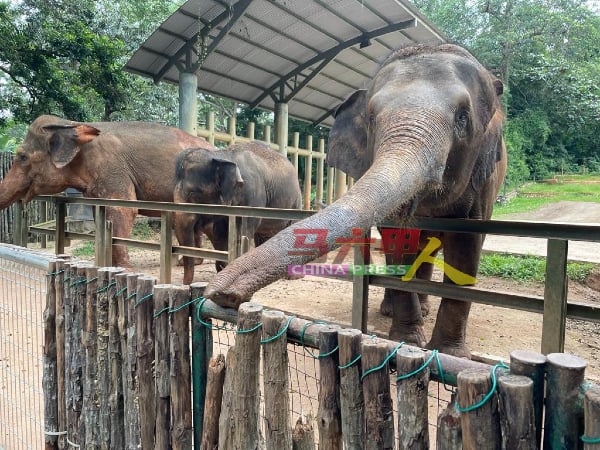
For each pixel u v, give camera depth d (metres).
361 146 3.80
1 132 14.11
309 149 14.34
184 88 9.95
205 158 7.11
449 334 3.95
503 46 26.27
